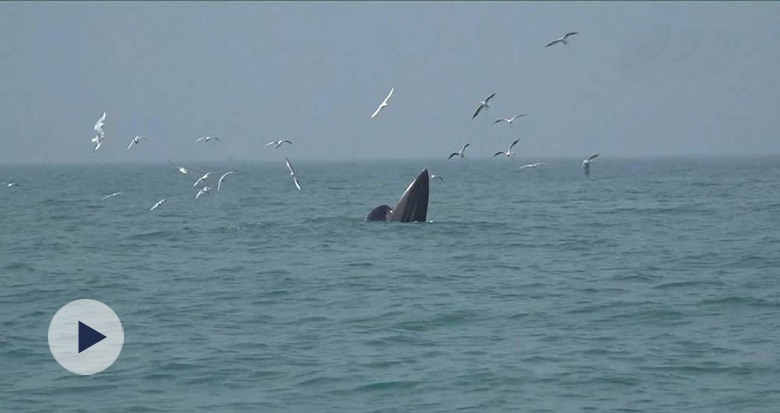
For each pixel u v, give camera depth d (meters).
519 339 50.22
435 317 56.28
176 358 46.75
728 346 48.16
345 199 184.50
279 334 52.12
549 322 54.59
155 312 58.97
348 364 45.38
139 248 93.50
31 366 45.75
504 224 112.62
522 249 88.69
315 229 106.69
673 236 99.88
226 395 40.75
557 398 39.81
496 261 80.56
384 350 48.12
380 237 97.94
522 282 69.12
